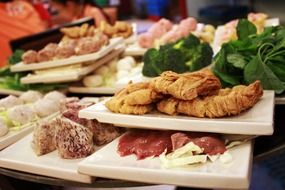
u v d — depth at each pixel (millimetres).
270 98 484
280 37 600
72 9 1524
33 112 641
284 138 499
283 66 562
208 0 1835
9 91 812
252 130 408
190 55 694
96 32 956
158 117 450
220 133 433
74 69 758
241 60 566
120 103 476
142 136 468
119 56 888
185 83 442
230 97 432
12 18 1444
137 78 685
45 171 470
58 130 490
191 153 411
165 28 972
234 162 394
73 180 450
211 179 370
